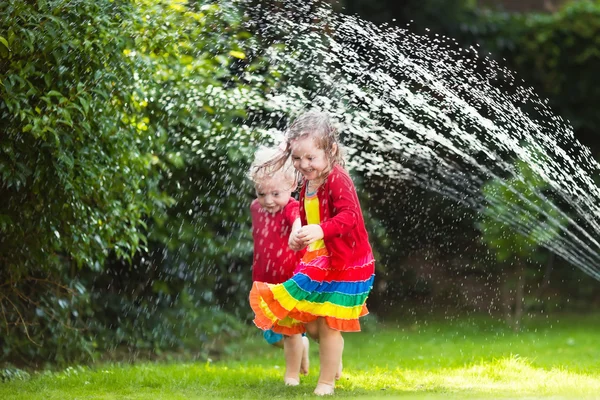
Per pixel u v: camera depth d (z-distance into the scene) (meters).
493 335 10.30
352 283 5.22
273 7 8.51
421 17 11.73
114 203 6.45
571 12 12.31
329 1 10.25
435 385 5.66
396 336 10.35
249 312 10.28
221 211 8.98
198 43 7.46
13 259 6.59
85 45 5.54
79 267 6.52
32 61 5.54
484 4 13.95
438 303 11.99
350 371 6.75
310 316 5.27
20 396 5.18
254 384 5.85
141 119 6.88
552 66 12.24
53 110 5.47
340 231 5.09
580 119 12.42
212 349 9.32
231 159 8.58
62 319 7.62
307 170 5.22
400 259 11.89
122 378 6.13
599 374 6.25
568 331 10.61
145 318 9.13
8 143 5.61
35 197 6.09
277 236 5.91
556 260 12.57
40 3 5.35
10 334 7.35
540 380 5.86
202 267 9.41
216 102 7.84
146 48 6.48
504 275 12.05
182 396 5.09
